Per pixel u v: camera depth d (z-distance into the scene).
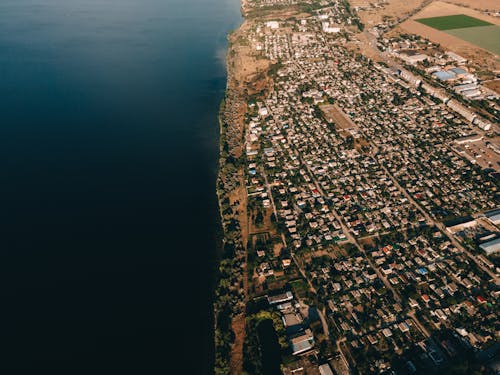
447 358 167.50
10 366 167.25
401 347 172.25
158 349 176.88
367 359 167.62
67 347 175.25
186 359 174.00
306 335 176.88
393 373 162.75
